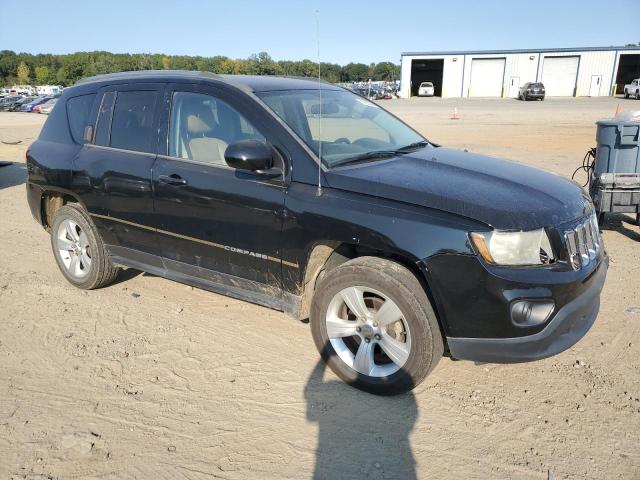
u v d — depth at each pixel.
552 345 3.02
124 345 4.00
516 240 2.92
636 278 5.08
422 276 3.21
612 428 3.01
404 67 56.78
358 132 4.10
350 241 3.21
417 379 3.17
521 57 53.69
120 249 4.58
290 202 3.43
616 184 6.16
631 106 34.25
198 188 3.84
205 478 2.71
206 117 3.94
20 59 130.25
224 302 4.71
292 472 2.74
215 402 3.31
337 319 3.44
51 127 5.05
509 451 2.86
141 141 4.27
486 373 3.57
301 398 3.34
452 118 26.89
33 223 7.55
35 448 2.92
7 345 4.02
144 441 2.97
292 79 4.55
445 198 3.09
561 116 26.77
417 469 2.75
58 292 4.96
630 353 3.77
